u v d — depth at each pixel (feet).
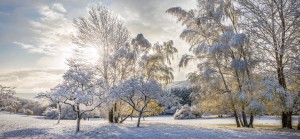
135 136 56.29
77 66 73.46
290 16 68.39
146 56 88.79
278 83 65.31
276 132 63.16
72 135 58.90
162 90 83.76
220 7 81.10
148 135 57.57
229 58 82.17
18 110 192.75
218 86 82.74
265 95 63.31
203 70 84.53
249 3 73.20
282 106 64.80
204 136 55.98
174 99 87.30
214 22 82.64
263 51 70.85
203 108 86.33
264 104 66.18
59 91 67.92
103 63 90.74
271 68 69.62
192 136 56.03
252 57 72.59
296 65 65.62
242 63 71.72
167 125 83.87
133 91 76.84
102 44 93.81
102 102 72.64
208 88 83.61
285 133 61.21
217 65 82.28
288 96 63.26
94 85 72.79
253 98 68.18
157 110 97.91
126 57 85.97
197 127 77.25
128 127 74.33
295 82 67.51
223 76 85.10
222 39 75.82
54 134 60.44
